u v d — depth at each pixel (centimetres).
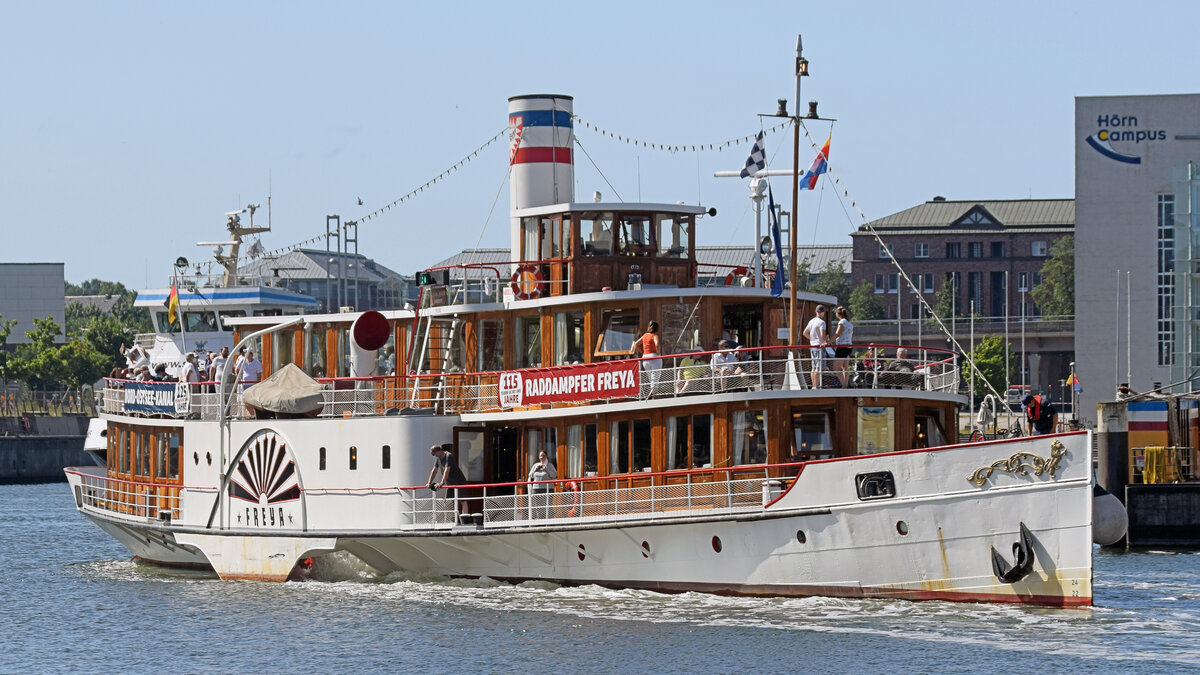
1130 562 6969
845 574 5009
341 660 4741
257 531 6122
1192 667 4334
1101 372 14050
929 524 4884
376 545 5878
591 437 5500
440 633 5000
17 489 13475
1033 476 4778
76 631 5416
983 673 4284
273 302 8500
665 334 5544
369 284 19838
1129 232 13975
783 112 5594
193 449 6412
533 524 5469
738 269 6272
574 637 4822
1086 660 4406
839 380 5203
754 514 5084
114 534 7156
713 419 5228
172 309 8344
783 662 4444
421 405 5978
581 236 5828
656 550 5341
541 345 5781
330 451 5894
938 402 5416
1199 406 8394
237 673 4659
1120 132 13975
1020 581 4838
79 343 17438
